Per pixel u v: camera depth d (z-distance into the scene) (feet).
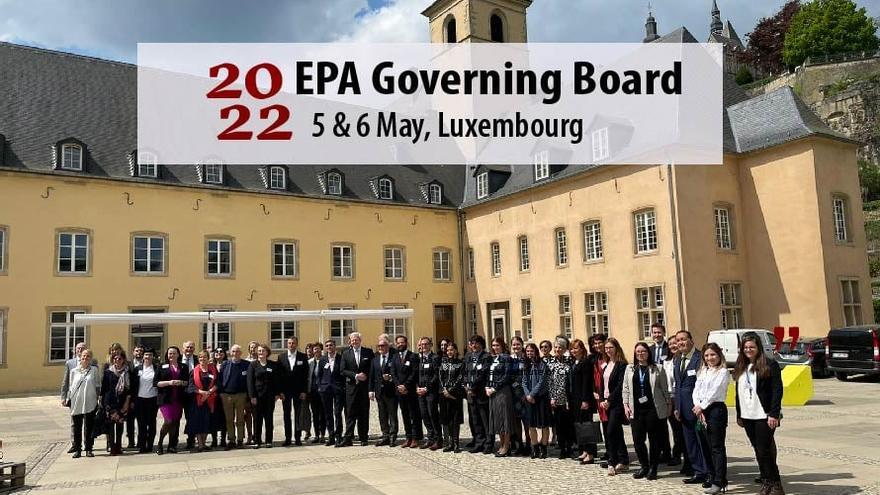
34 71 98.12
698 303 82.58
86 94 99.86
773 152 86.58
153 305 93.91
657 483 30.25
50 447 46.01
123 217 92.99
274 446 45.24
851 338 70.59
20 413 66.03
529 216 107.34
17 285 84.99
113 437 42.78
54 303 87.10
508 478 32.14
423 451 41.11
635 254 88.33
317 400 46.75
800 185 83.46
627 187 89.97
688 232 83.51
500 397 38.09
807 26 243.60
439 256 120.57
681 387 30.71
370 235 113.29
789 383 53.98
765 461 26.32
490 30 143.43
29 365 84.79
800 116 85.61
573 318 97.71
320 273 107.76
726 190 88.63
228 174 102.42
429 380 41.52
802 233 82.94
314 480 33.22
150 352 44.75
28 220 86.48
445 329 119.85
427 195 120.06
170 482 33.68
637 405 31.19
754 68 269.44
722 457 27.99
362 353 45.14
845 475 29.96
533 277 105.81
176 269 96.07
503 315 113.09
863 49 233.55
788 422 45.37
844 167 85.87
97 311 89.81
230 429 44.27
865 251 86.12
